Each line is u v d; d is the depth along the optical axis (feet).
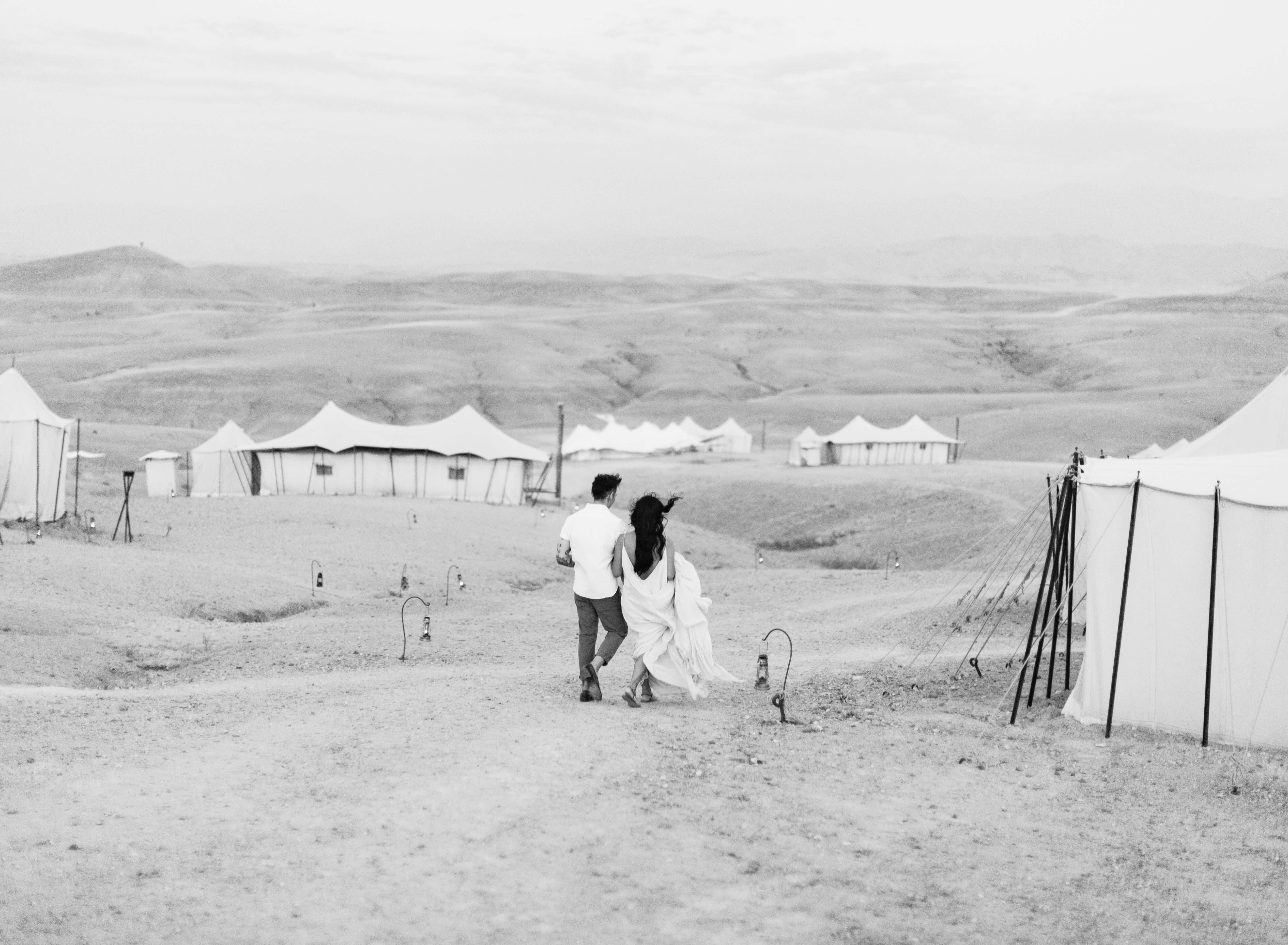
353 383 457.68
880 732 33.06
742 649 54.49
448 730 29.43
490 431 175.94
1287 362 554.05
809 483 189.47
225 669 50.80
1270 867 23.70
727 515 183.52
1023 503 153.89
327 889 18.83
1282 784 29.68
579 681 39.29
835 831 23.26
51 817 21.84
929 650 52.11
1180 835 25.55
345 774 25.32
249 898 18.39
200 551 93.30
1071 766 30.78
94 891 18.45
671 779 25.64
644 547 33.01
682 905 18.80
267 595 74.28
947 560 135.44
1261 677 33.76
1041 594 39.27
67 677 47.03
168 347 516.73
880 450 253.24
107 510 113.70
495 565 101.65
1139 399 401.49
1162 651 34.99
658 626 33.24
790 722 33.32
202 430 381.40
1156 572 35.04
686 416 429.38
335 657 52.85
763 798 24.99
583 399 479.00
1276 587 33.55
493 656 53.52
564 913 18.22
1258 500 33.58
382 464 167.84
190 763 26.27
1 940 16.58
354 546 102.32
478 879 19.38
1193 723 34.60
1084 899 21.06
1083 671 36.52
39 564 73.26
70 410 399.24
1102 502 36.06
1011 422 346.13
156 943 16.79
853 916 18.97
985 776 29.04
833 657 51.08
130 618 61.11
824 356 585.63
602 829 21.94
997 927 19.25
